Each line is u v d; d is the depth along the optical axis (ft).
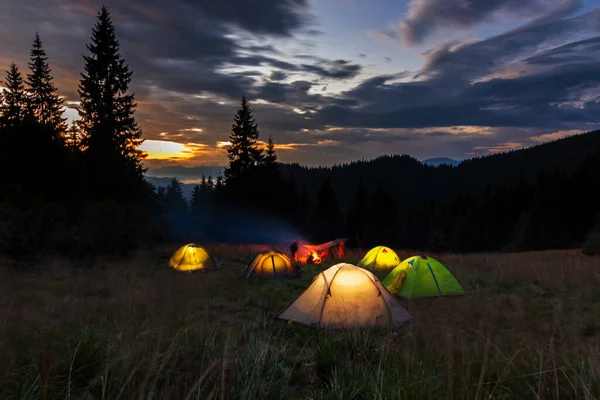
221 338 15.81
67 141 118.11
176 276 48.91
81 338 13.74
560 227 196.85
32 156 73.72
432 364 12.08
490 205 264.31
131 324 18.94
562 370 10.76
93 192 97.71
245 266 62.08
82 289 36.88
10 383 10.28
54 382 10.54
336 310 25.07
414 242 303.48
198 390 9.64
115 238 67.05
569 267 52.44
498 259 73.72
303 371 13.76
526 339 18.16
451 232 287.69
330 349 14.89
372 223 255.91
